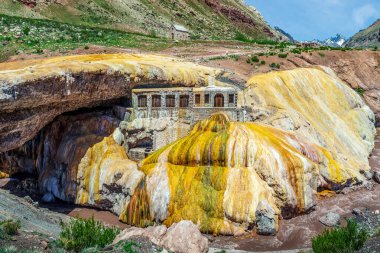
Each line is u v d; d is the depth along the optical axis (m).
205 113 49.25
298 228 39.88
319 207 44.59
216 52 86.12
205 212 40.03
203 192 41.09
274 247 36.56
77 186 46.97
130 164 45.81
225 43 103.94
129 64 50.53
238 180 41.31
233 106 50.12
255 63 75.12
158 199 41.69
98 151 47.50
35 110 42.47
